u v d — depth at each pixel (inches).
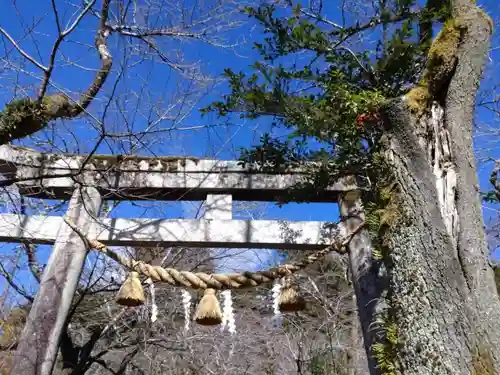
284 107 144.4
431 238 94.5
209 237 179.6
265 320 343.0
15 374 148.4
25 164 190.1
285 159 166.1
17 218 181.6
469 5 118.0
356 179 180.1
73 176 161.5
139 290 143.6
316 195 184.2
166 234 179.6
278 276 149.9
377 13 148.3
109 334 283.6
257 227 182.2
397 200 105.2
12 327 236.8
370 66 143.6
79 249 172.2
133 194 195.0
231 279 147.2
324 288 369.7
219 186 192.7
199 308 140.9
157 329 302.8
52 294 162.9
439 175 102.3
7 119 144.4
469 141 105.0
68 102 160.4
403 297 95.6
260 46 151.7
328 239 179.8
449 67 110.4
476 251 91.3
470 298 86.4
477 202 98.3
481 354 80.5
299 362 300.0
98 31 175.9
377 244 120.9
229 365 320.5
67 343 251.6
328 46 146.0
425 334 87.3
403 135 108.5
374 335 145.4
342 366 311.6
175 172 195.0
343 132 138.9
